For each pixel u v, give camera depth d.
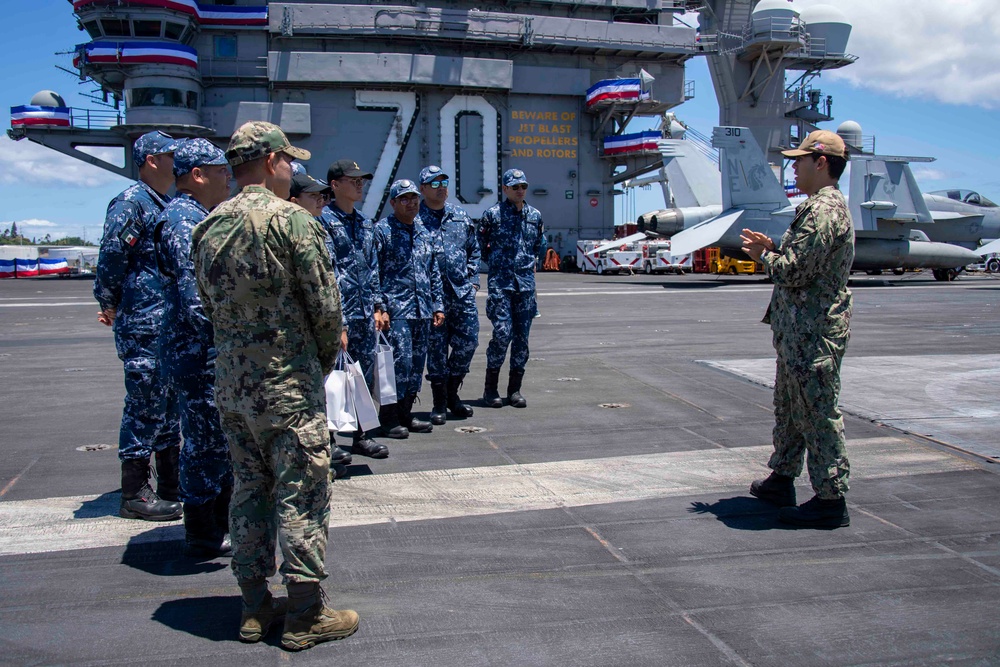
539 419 6.48
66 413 6.69
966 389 7.52
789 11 45.78
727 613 2.99
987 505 4.27
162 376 3.61
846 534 3.85
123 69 33.66
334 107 36.75
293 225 2.61
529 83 39.12
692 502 4.36
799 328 3.82
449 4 38.22
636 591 3.19
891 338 11.73
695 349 10.62
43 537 3.84
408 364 5.92
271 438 2.70
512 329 6.90
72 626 2.90
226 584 3.32
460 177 38.56
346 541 3.74
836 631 2.85
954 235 33.47
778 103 48.41
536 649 2.71
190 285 3.34
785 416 4.17
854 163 28.94
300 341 2.71
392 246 5.86
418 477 4.83
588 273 38.41
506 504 4.31
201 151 3.54
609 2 39.84
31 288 27.97
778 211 28.67
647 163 40.16
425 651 2.70
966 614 2.99
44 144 36.56
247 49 35.69
